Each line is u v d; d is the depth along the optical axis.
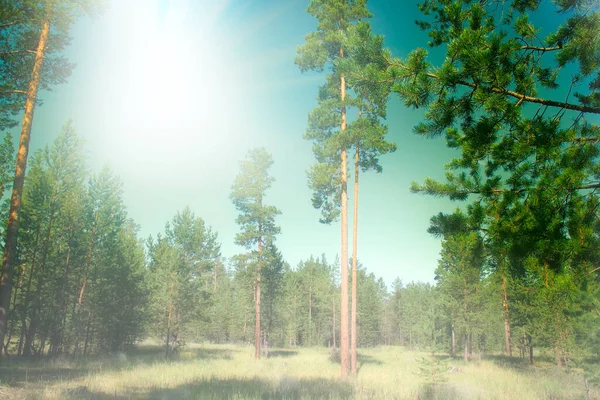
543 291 6.11
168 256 30.72
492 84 4.59
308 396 12.42
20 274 24.33
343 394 13.14
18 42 13.75
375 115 21.25
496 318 29.53
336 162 21.23
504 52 4.39
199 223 32.69
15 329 27.80
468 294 30.39
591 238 5.07
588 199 5.25
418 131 5.10
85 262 29.52
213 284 69.38
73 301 29.55
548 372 20.98
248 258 32.56
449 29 5.04
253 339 54.12
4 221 23.48
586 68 5.26
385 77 4.64
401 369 21.72
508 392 14.39
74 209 28.22
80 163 30.75
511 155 5.47
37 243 25.66
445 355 37.41
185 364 23.05
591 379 12.74
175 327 28.86
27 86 14.51
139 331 33.28
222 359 27.92
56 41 13.89
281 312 55.84
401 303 76.50
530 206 5.26
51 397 10.48
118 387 13.70
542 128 5.33
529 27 4.89
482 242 5.72
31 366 19.39
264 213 32.94
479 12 4.67
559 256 5.31
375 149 21.20
